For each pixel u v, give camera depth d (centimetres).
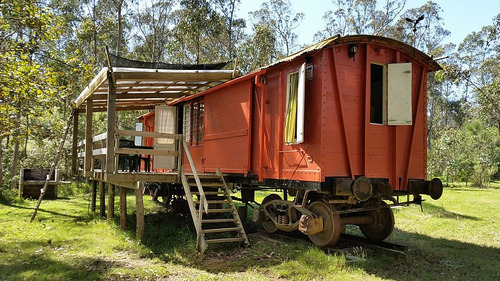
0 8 737
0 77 736
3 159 1766
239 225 669
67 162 1792
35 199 1308
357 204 713
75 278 461
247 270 518
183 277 482
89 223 848
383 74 652
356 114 615
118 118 2172
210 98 920
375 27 2925
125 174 670
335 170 584
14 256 552
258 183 732
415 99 679
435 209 1127
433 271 530
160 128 1061
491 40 1378
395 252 591
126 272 488
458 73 1208
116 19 2705
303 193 640
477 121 2384
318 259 548
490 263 572
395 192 672
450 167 2406
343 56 608
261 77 708
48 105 815
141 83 771
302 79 587
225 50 2806
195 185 717
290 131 630
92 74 1026
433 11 3244
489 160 2245
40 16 796
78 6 2595
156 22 2970
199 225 616
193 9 2298
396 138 642
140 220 683
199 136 984
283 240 687
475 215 1045
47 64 1580
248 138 744
